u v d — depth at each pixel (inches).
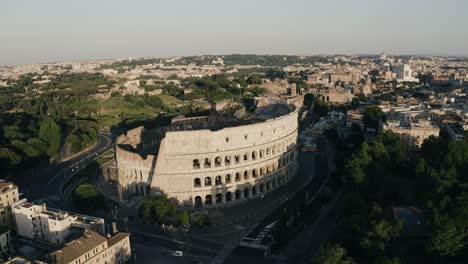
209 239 6491.1
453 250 4670.3
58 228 5925.2
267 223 7027.6
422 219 5821.9
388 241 5083.7
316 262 4854.8
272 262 5703.7
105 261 5482.3
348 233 5733.3
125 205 7864.2
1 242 6028.5
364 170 7180.1
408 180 7593.5
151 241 6471.5
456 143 7647.6
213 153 7741.1
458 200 5182.1
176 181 7721.5
